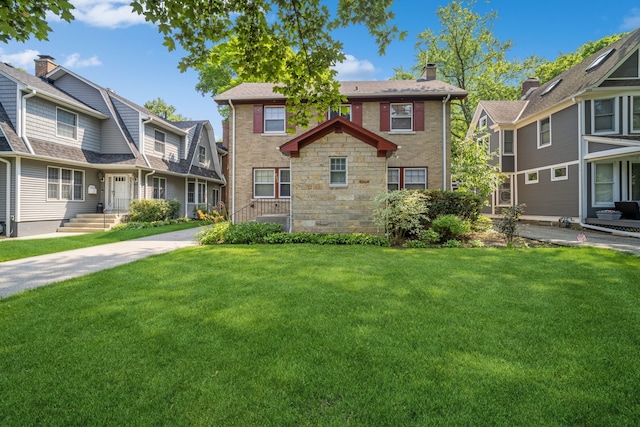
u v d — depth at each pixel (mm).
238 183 13961
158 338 2986
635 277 5051
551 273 5324
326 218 9977
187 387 2238
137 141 16328
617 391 2174
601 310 3641
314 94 5031
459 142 14906
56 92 13953
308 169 10016
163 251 8289
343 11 4078
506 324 3268
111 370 2457
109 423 1911
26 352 2732
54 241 9664
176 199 18625
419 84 14672
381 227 9367
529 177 16609
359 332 3088
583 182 12805
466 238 9539
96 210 15547
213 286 4684
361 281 4891
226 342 2900
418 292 4328
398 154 13688
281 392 2178
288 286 4648
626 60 12227
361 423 1893
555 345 2818
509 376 2338
